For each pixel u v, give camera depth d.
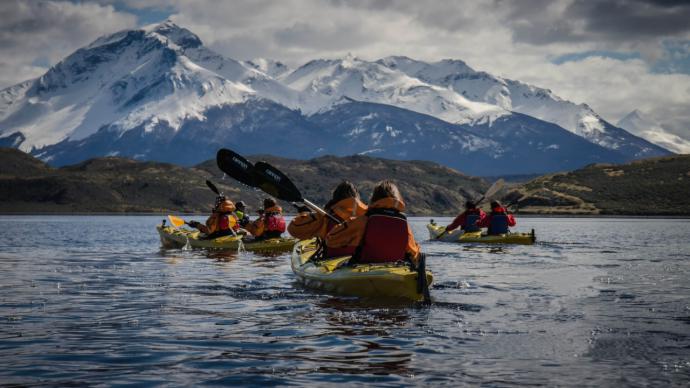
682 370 5.94
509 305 9.66
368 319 8.48
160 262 17.61
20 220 94.06
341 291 10.62
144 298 10.42
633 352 6.64
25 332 7.64
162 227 27.17
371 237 10.59
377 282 9.89
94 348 6.81
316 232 12.16
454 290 11.43
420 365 6.14
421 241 29.38
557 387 5.43
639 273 14.59
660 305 9.67
